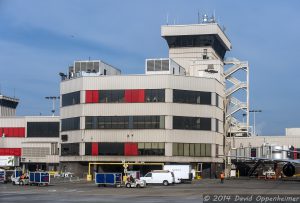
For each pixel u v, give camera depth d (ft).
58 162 423.64
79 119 366.84
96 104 362.33
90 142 362.33
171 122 351.87
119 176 240.94
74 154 369.50
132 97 356.79
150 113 353.92
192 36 440.45
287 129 484.74
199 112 361.10
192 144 357.61
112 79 360.69
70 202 138.00
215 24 435.12
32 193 183.83
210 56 439.22
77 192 191.21
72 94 376.07
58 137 429.79
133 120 355.77
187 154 355.77
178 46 446.60
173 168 283.59
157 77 354.54
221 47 481.05
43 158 427.74
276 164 366.02
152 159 351.25
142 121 354.54
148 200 145.28
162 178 259.60
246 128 474.08
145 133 353.51
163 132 350.84
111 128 358.84
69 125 377.50
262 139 423.64
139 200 145.48
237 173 410.72
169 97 352.28
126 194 177.17
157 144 351.67
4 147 440.45
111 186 245.24
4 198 155.02
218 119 378.94
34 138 435.12
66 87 383.45
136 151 354.13
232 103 481.87
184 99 357.41
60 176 376.48
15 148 439.22
